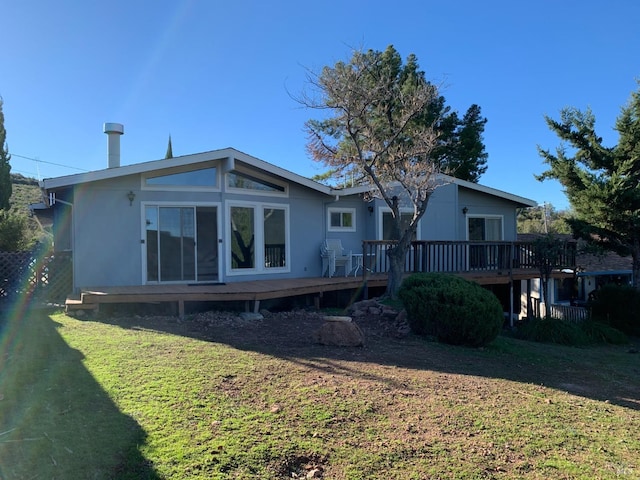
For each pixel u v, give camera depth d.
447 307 8.20
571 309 17.03
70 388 4.78
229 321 8.98
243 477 3.21
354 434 4.02
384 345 7.70
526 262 15.09
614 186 15.84
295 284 11.35
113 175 10.58
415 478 3.37
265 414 4.30
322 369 5.88
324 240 14.16
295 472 3.38
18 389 4.74
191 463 3.32
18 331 7.62
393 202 12.18
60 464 3.25
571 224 17.38
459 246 15.77
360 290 12.92
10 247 13.05
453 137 25.05
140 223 11.29
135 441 3.61
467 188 16.66
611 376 7.34
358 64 11.88
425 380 5.73
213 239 11.94
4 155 19.70
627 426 4.72
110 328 7.98
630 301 16.00
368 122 13.02
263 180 12.90
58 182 10.10
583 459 3.84
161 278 11.48
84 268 10.85
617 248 17.12
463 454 3.78
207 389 4.88
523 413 4.82
